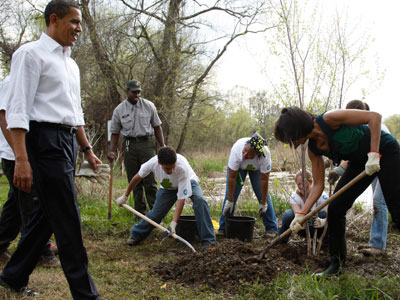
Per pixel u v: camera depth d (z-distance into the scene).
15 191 3.42
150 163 4.69
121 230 5.61
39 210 2.82
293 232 3.54
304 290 3.10
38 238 2.87
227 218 5.17
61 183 2.65
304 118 3.07
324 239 4.54
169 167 4.30
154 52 15.16
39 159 2.64
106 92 16.17
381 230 4.31
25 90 2.56
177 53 15.14
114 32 14.60
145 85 16.12
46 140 2.64
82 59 14.66
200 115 18.22
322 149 3.30
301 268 3.76
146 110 5.96
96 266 4.04
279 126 3.14
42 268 3.82
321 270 3.80
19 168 2.51
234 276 3.51
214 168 15.55
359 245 4.73
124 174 12.05
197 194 4.74
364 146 3.19
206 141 21.31
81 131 3.36
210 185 9.71
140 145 5.93
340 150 3.20
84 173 3.43
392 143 3.23
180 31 15.14
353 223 5.60
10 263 2.92
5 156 3.56
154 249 4.82
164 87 15.45
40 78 2.67
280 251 4.46
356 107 4.12
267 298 3.14
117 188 9.12
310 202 3.57
